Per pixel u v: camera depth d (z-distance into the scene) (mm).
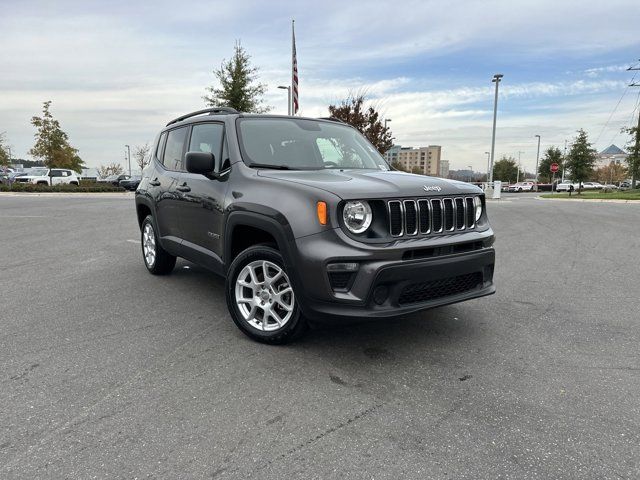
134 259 7219
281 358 3467
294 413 2725
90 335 3939
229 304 3879
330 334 3938
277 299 3596
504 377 3195
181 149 5234
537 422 2645
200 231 4527
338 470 2232
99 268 6547
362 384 3078
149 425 2600
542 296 5191
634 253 7852
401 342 3787
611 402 2871
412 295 3307
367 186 3336
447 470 2234
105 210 16141
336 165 4402
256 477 2182
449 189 3598
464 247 3570
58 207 17469
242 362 3400
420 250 3285
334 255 3102
